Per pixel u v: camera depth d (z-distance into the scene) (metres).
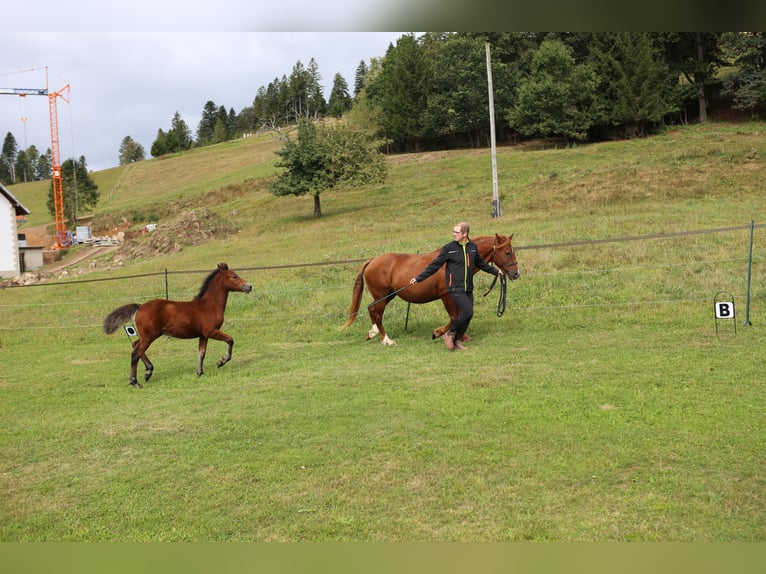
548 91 53.53
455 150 61.16
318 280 18.31
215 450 6.69
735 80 52.28
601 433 6.40
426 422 7.12
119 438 7.31
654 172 31.59
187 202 67.19
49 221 90.19
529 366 9.25
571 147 51.66
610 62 53.31
